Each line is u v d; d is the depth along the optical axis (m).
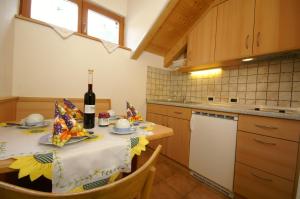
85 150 0.59
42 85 1.67
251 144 1.32
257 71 1.83
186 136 1.92
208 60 1.98
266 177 1.23
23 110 1.54
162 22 2.07
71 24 1.98
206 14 2.04
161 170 1.91
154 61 2.73
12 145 0.61
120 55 2.29
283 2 1.36
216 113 1.61
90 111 0.97
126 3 2.48
